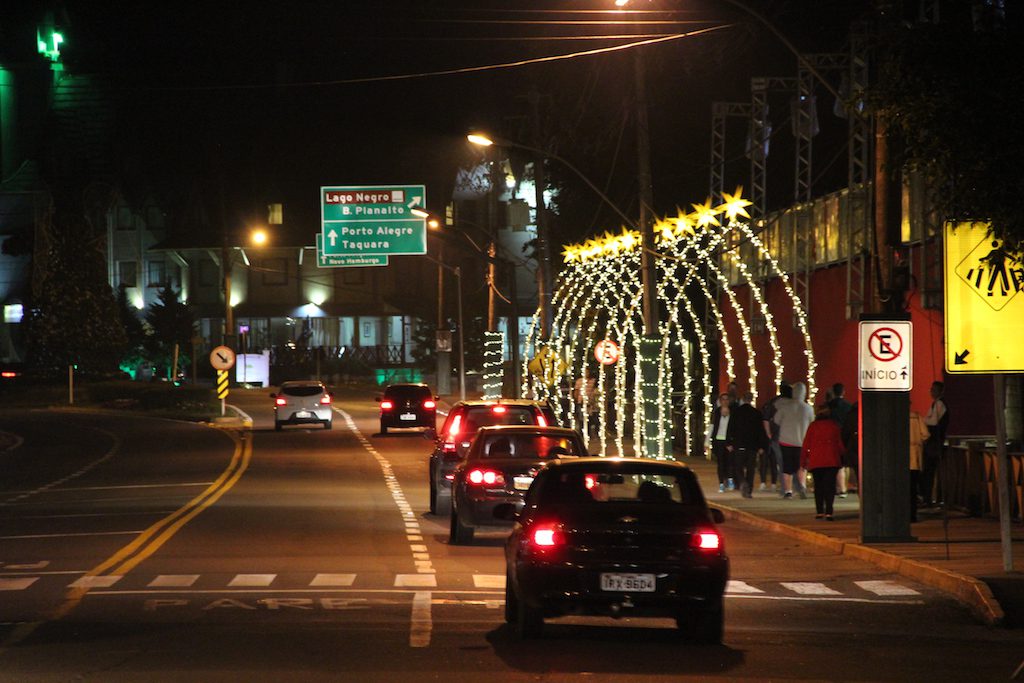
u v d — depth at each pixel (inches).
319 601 872.3
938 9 1433.3
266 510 1547.7
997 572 960.9
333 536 1282.0
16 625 771.4
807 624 807.7
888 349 1155.9
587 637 745.0
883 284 1157.7
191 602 868.0
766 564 1101.1
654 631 776.3
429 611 829.2
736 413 1652.3
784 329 2372.0
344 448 2716.5
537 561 702.5
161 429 3417.8
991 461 1370.6
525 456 1208.2
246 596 896.3
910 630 791.1
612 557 697.0
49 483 2031.3
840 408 1624.0
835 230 2069.4
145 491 1843.0
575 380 3184.1
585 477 737.6
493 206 3319.4
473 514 1183.6
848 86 2055.9
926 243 1643.7
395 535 1295.5
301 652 679.1
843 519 1382.9
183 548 1181.7
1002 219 836.0
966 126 825.5
